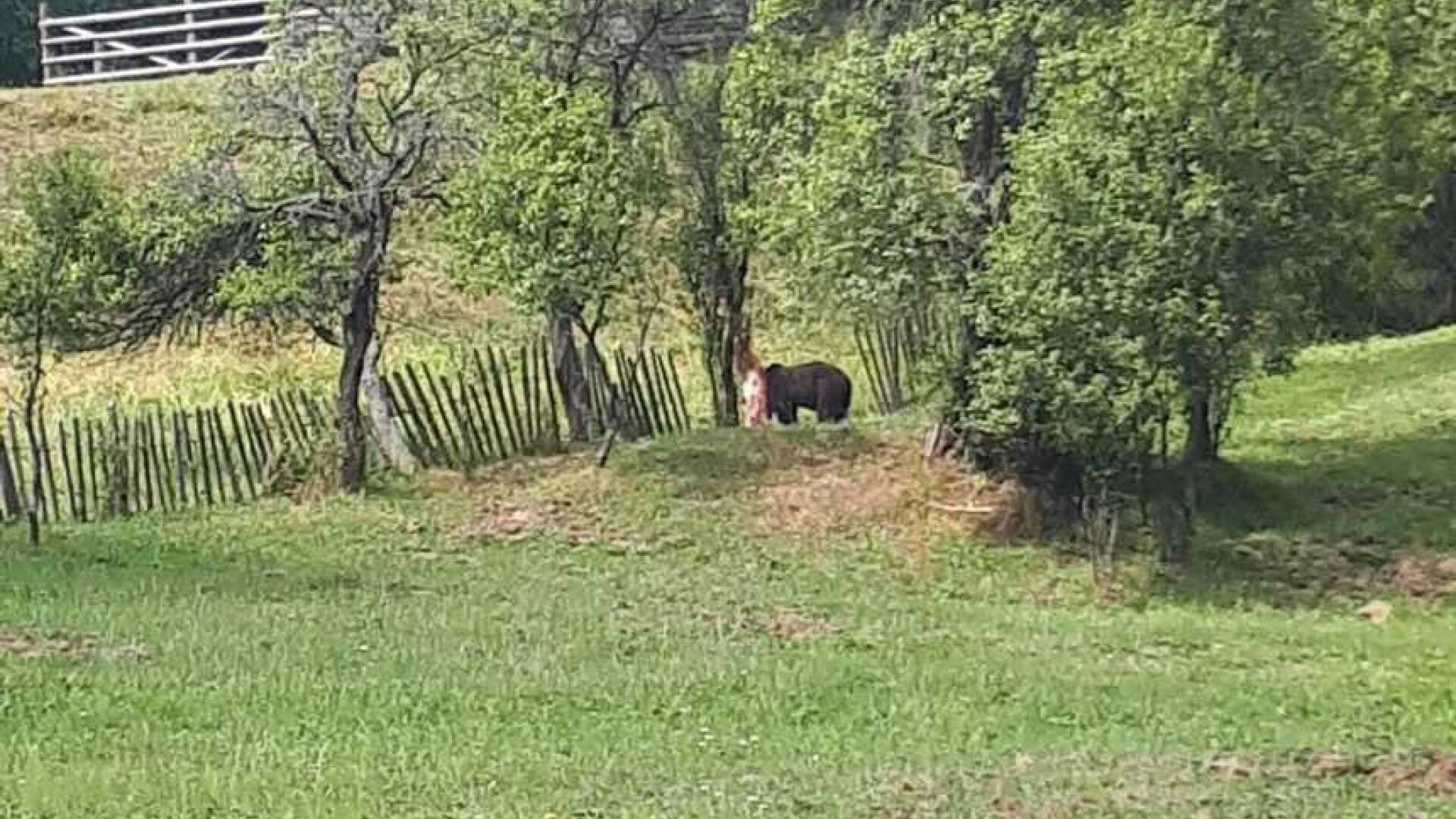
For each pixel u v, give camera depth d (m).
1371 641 21.28
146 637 18.69
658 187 29.58
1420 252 39.56
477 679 17.14
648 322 33.12
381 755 14.02
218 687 16.44
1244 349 24.38
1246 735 15.78
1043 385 24.20
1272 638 21.39
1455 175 37.84
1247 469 28.88
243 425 28.70
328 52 28.67
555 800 12.59
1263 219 23.77
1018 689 17.67
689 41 31.62
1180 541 25.55
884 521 26.72
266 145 29.45
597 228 28.20
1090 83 24.16
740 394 31.62
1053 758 14.52
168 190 28.94
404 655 18.25
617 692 16.80
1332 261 24.70
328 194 28.48
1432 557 25.61
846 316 28.28
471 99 29.05
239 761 13.69
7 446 28.95
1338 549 26.00
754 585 24.20
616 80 30.52
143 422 27.56
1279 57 24.81
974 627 21.66
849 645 20.12
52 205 28.14
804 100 28.36
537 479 28.45
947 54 25.88
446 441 29.28
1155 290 23.59
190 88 47.97
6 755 13.76
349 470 28.19
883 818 12.18
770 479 28.12
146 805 12.26
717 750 14.59
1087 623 22.23
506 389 31.72
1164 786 13.30
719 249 30.55
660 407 31.16
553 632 20.08
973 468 27.39
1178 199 23.59
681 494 27.66
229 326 36.50
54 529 25.88
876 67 26.28
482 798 12.64
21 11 59.09
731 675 17.78
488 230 28.30
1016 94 26.67
